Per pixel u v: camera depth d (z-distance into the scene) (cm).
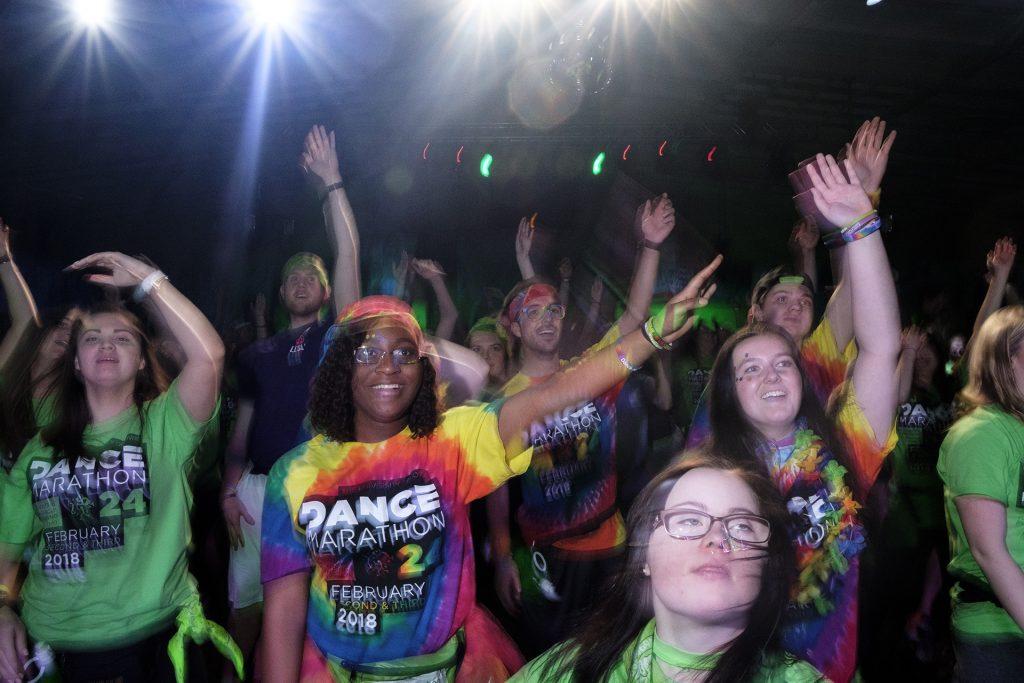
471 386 403
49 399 290
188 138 1292
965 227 1571
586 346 659
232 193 1455
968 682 270
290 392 414
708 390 259
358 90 1205
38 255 1481
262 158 1359
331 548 229
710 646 145
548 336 414
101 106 1202
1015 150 1366
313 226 1499
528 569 406
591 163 1295
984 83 1166
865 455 250
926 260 1581
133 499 280
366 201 1442
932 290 1423
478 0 999
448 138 1277
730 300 1537
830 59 1129
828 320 308
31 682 275
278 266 1515
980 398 272
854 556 241
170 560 283
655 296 1465
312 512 229
